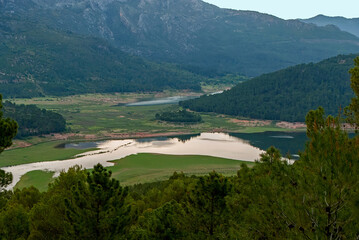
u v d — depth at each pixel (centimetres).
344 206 1280
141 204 3884
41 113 18638
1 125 2030
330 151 1317
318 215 1304
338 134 1359
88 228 2133
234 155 12381
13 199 3369
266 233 1469
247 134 17962
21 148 13738
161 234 2445
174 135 17438
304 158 1420
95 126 19425
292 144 15025
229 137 16938
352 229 1258
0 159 11644
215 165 10675
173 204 2677
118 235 2228
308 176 1341
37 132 16138
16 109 18200
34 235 2411
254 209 1507
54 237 2488
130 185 8025
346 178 1239
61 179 3297
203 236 2353
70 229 2167
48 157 12094
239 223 1678
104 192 2153
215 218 2355
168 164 10806
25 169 10256
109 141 15625
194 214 2400
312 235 1308
